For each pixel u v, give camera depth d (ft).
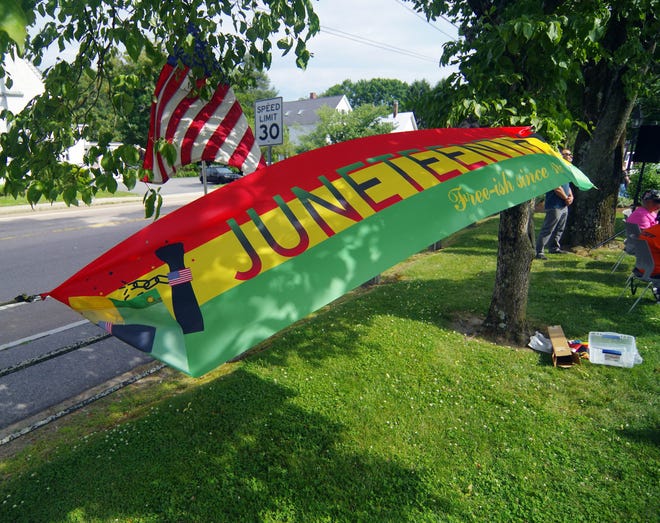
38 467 10.25
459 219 7.66
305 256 6.39
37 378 15.12
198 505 9.16
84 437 11.46
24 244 35.81
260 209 7.05
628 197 45.93
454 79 14.10
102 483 9.74
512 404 12.32
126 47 9.27
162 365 15.94
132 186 8.80
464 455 10.48
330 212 7.11
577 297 19.93
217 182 103.96
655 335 16.06
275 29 12.92
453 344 15.88
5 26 3.40
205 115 13.07
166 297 5.94
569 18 11.80
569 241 28.63
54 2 10.48
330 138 111.14
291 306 5.83
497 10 15.05
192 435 11.24
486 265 25.50
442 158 9.04
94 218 49.85
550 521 8.70
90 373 15.48
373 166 8.41
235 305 5.78
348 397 12.73
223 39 13.05
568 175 10.45
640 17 17.93
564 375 13.78
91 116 9.81
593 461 10.19
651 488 9.36
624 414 11.79
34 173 8.82
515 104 13.14
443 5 21.66
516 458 10.34
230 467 10.17
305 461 10.32
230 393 12.96
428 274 24.22
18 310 21.59
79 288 6.29
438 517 8.83
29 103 9.78
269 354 15.28
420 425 11.52
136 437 11.17
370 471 10.01
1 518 8.90
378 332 16.80
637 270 18.90
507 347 15.79
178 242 6.52
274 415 11.96
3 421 12.62
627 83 23.16
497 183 8.75
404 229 7.11
